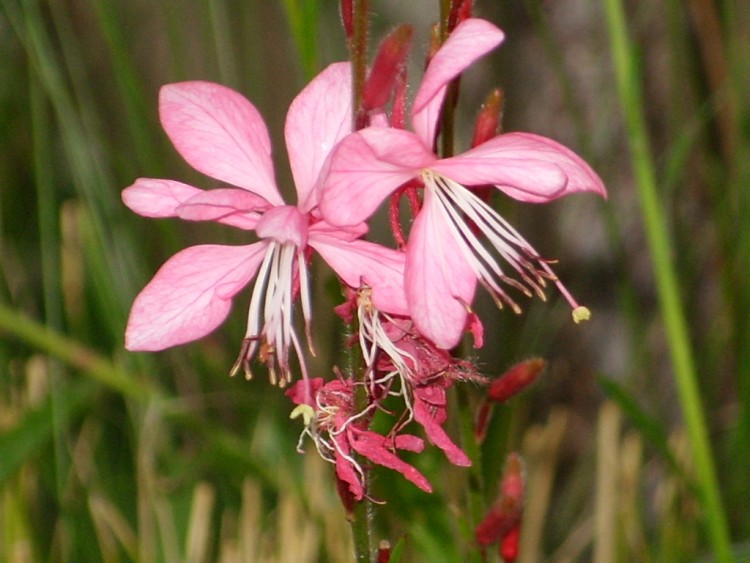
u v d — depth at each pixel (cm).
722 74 25
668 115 25
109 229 23
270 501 25
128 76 21
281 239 13
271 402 24
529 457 25
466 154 13
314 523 21
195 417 21
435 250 13
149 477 22
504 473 15
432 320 13
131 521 25
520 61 25
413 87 24
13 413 23
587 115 25
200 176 25
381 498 20
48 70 21
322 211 13
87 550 22
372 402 14
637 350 23
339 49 24
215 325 13
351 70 14
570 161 13
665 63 25
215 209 13
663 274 17
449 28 14
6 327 21
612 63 25
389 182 13
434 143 14
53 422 20
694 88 25
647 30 25
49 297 21
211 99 14
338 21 24
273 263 13
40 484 25
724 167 25
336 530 21
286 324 13
